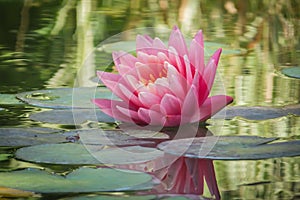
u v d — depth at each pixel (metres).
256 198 1.48
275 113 1.78
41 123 1.72
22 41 2.47
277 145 1.62
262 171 1.55
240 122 1.73
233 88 1.92
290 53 2.26
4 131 1.67
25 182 1.49
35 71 2.07
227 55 2.24
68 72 2.06
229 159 1.58
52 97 1.85
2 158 1.57
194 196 1.48
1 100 1.84
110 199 1.46
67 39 2.53
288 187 1.51
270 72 2.06
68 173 1.52
